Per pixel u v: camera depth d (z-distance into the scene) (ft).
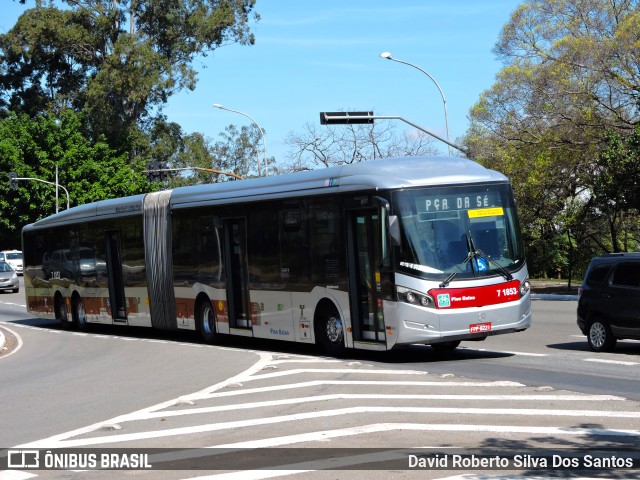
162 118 247.09
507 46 144.15
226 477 26.84
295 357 59.06
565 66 127.54
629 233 165.37
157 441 33.40
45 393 50.24
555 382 43.96
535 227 161.68
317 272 59.21
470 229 54.03
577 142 131.03
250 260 66.39
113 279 88.22
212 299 71.46
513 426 32.78
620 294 56.03
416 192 53.52
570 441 29.94
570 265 129.59
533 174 140.36
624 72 124.67
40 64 243.81
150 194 81.15
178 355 65.26
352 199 56.08
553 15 141.69
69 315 98.37
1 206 253.03
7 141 251.19
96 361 66.49
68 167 253.44
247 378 49.62
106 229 88.53
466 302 52.90
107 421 38.34
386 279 53.52
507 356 56.65
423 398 39.91
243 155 308.81
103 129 221.25
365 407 38.17
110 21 216.95
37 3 225.76
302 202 60.64
